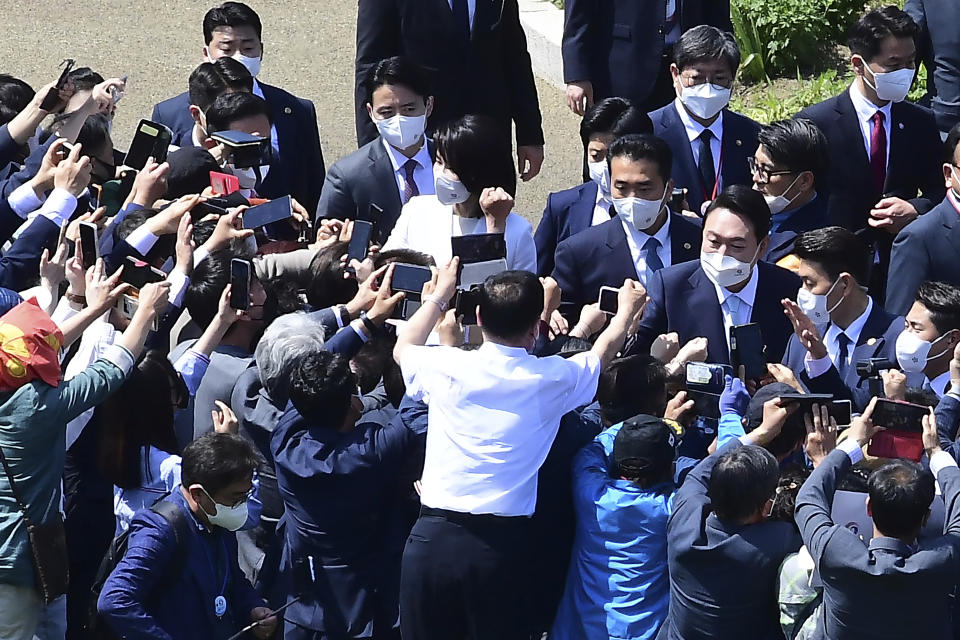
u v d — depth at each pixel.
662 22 32.19
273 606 20.05
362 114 31.28
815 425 19.09
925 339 22.81
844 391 22.47
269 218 23.27
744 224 23.08
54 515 18.80
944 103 31.64
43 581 18.56
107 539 20.25
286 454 19.33
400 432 19.52
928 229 26.45
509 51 32.06
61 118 25.83
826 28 42.03
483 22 31.17
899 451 18.97
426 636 19.48
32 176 25.33
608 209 27.55
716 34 27.33
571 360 19.23
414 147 27.50
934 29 31.50
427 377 18.94
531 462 18.86
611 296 21.88
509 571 18.91
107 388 18.73
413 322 19.94
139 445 19.36
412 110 26.86
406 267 21.42
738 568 17.66
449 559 18.81
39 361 18.19
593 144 27.19
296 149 30.80
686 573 17.97
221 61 29.22
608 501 19.14
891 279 27.14
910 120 29.17
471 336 21.69
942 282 25.03
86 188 24.25
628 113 26.95
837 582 17.02
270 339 20.52
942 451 18.73
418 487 19.66
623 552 19.16
